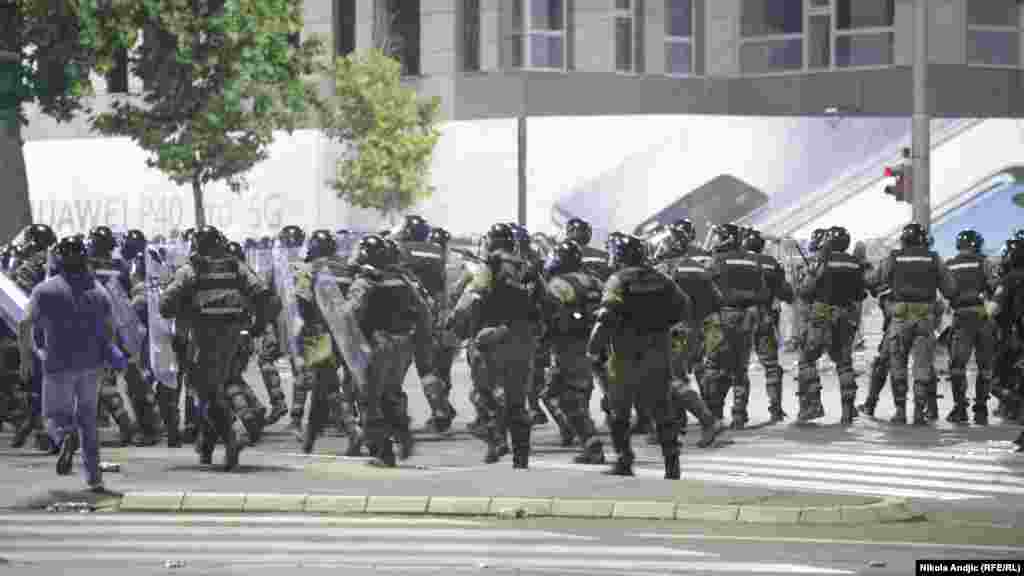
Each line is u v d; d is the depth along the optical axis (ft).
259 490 76.64
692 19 273.33
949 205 246.88
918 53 175.83
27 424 102.32
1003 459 98.27
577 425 93.56
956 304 118.01
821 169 245.24
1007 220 246.68
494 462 94.43
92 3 172.45
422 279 112.68
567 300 92.32
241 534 67.62
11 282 89.04
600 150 248.73
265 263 179.11
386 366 89.04
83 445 77.41
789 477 90.27
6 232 187.32
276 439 109.19
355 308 88.84
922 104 175.83
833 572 58.44
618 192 248.32
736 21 273.13
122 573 58.13
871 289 119.65
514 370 88.69
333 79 253.85
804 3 268.82
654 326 83.15
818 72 267.80
